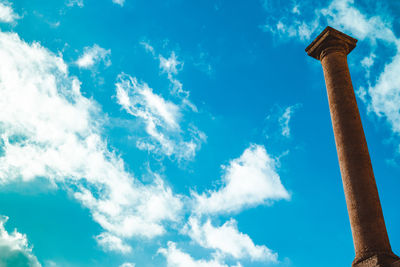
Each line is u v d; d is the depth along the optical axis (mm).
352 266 16500
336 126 19812
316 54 22875
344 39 22266
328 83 21188
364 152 18781
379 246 16297
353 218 17406
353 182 17969
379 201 17781
